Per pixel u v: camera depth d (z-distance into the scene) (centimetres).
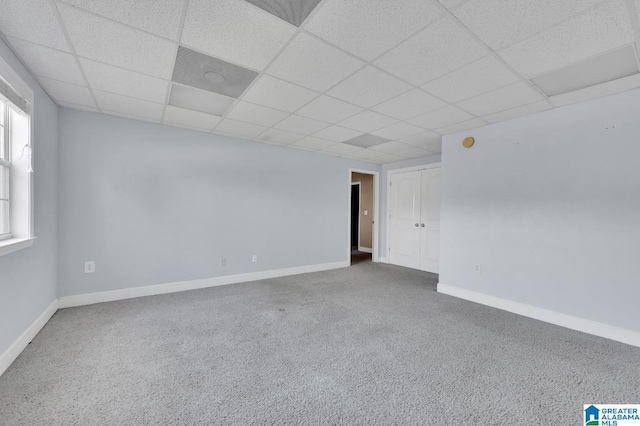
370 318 294
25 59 209
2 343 187
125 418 149
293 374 192
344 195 566
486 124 345
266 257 462
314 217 521
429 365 205
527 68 217
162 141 366
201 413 154
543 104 283
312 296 367
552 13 158
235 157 426
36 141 245
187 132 384
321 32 178
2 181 212
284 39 186
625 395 173
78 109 313
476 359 214
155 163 361
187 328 262
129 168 344
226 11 160
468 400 167
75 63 216
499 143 336
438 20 165
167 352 218
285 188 482
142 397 166
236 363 204
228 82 246
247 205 439
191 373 191
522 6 153
